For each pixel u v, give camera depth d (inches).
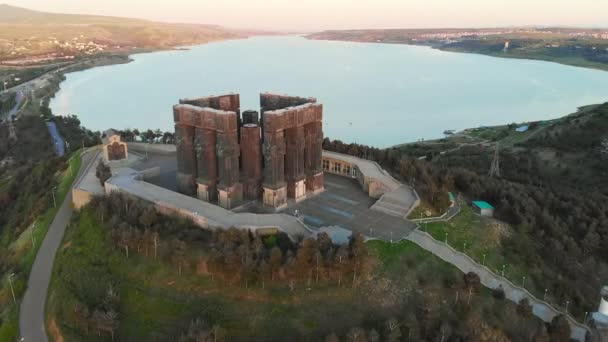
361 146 4512.8
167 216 3073.3
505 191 3754.9
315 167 3575.3
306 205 3405.5
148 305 2448.3
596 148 6136.8
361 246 2536.9
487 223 3344.0
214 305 2381.9
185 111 3324.3
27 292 2886.3
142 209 3006.9
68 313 2529.5
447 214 3348.9
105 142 4296.3
